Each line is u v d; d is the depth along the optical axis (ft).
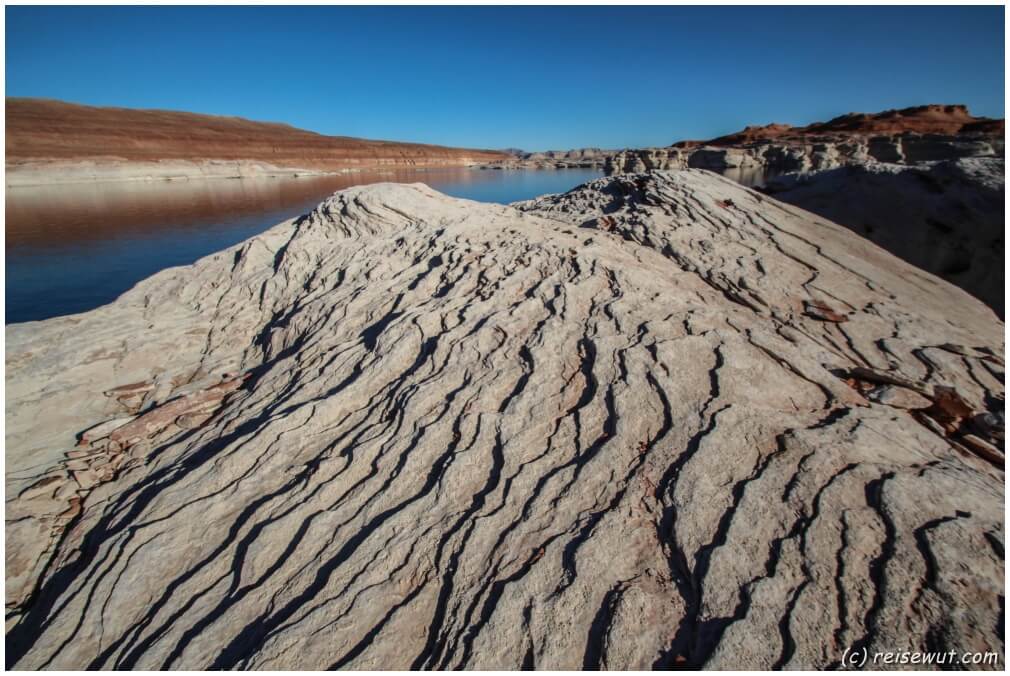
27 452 21.83
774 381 18.48
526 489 15.12
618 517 13.64
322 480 16.92
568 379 19.67
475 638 11.34
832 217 51.67
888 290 31.07
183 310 36.52
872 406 17.78
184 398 25.00
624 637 10.84
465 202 45.83
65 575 15.48
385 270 33.63
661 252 35.04
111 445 22.02
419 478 16.35
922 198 45.39
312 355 26.00
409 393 20.35
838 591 10.91
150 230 85.10
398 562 13.55
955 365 22.18
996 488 13.48
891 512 12.39
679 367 19.17
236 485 17.26
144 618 13.23
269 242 42.50
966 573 10.80
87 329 33.14
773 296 28.40
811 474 13.75
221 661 11.71
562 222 43.34
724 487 13.85
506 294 27.07
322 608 12.55
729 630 10.55
